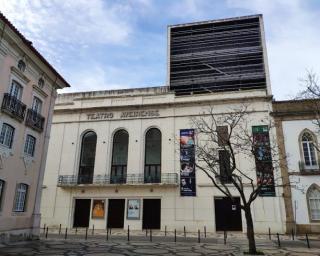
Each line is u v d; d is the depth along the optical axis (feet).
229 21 143.54
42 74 66.90
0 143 52.80
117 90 107.24
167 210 87.76
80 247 49.08
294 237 71.00
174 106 97.76
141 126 98.78
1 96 52.80
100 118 102.58
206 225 83.92
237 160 86.84
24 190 60.39
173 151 93.35
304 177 81.46
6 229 53.31
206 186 87.10
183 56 141.28
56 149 101.60
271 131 87.30
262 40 135.23
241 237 70.69
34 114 63.26
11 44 55.26
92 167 99.35
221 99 93.66
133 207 90.33
